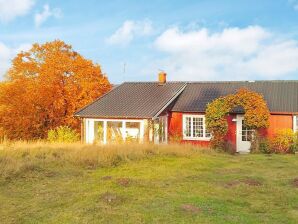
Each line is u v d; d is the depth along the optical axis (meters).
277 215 10.55
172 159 19.89
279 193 12.95
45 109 35.12
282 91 31.67
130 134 30.78
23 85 35.62
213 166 18.61
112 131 31.20
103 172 16.03
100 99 33.75
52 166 16.47
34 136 34.84
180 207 10.99
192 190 13.18
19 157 17.47
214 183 14.33
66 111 35.66
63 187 13.24
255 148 27.58
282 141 27.34
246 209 11.12
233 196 12.57
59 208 10.91
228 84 34.53
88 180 14.39
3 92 35.16
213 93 33.31
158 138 30.16
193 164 18.66
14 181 13.70
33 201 11.57
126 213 10.44
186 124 31.80
